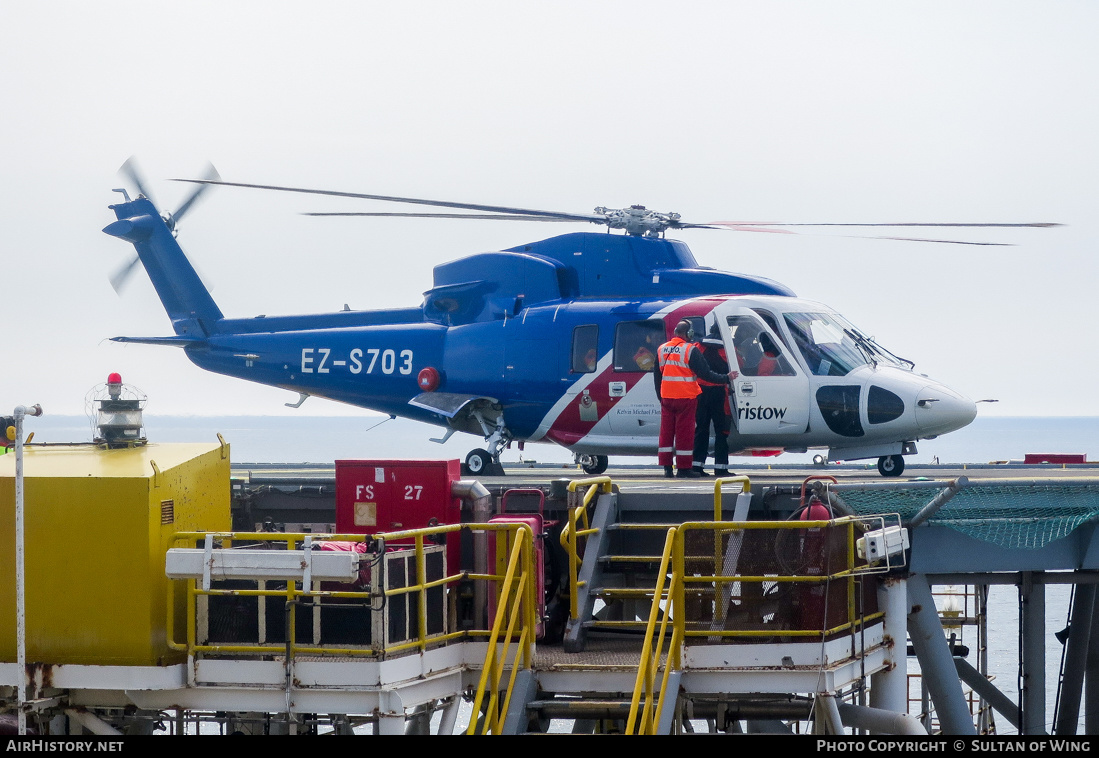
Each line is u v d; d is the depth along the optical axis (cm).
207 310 5681
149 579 2339
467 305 4600
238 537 2284
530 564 2412
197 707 2325
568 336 4275
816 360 3925
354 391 4938
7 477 2392
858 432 3881
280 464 5003
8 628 2384
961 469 4578
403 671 2275
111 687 2327
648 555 2853
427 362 4666
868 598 2695
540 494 2786
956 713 2923
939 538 2873
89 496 2355
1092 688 4022
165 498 2408
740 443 4016
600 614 3566
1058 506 2798
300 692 2256
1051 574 3297
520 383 4372
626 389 4141
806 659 2356
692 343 3731
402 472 2711
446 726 2392
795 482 3272
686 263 4400
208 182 4362
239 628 2319
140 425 2733
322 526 2942
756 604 2398
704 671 2384
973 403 3897
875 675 2731
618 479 3688
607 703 2338
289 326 5331
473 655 2462
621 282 4347
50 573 2366
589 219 4484
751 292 4175
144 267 5856
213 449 2641
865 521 2628
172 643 2352
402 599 2311
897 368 4028
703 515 2853
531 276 4453
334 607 2270
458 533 2688
